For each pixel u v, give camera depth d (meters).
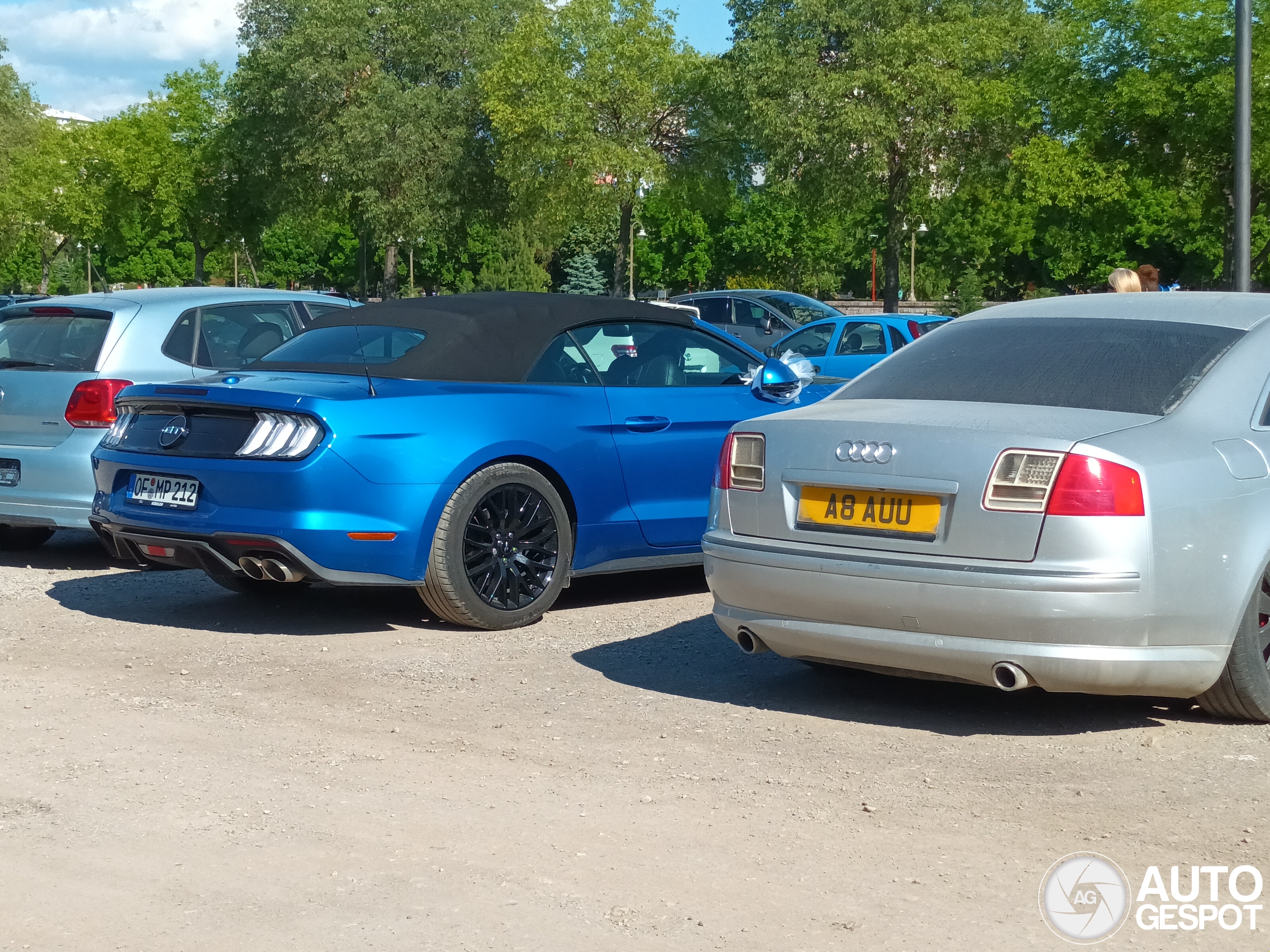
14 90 66.50
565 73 46.78
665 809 3.79
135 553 6.45
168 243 103.50
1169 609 4.26
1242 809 3.78
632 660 5.73
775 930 2.97
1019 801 3.86
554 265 112.31
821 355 20.70
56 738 4.53
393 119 52.91
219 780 4.07
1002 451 4.30
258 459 5.93
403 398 6.12
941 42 39.69
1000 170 42.06
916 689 5.24
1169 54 32.38
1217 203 34.59
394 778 4.09
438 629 6.40
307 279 109.12
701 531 7.15
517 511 6.41
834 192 41.59
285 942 2.92
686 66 47.97
